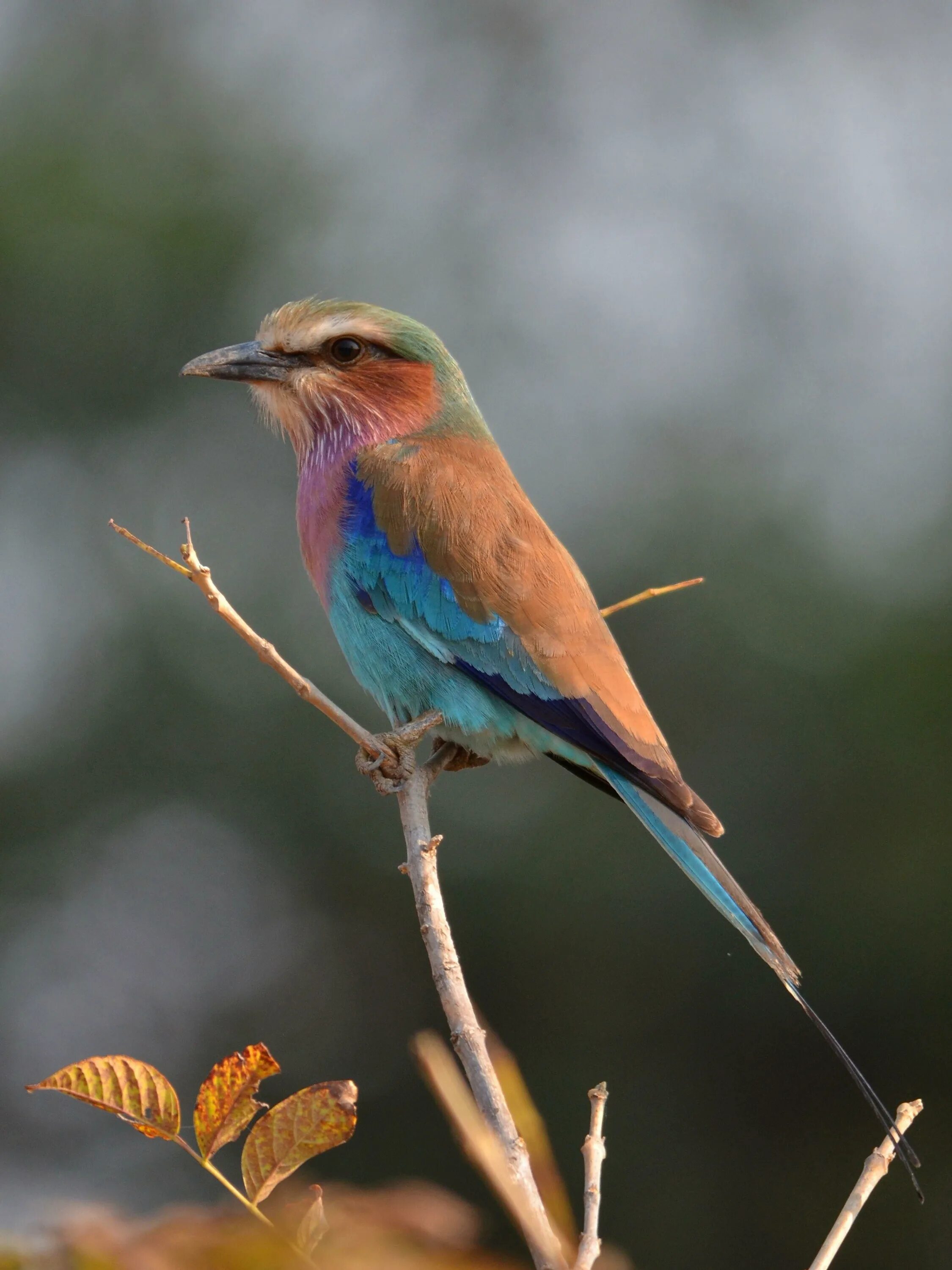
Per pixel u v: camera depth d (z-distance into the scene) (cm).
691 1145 1403
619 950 1443
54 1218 190
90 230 1750
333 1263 201
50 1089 319
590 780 716
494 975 1469
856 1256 1368
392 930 1606
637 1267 1380
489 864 1489
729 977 1420
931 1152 1363
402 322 786
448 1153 1557
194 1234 195
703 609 1573
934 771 1430
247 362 791
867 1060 1384
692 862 628
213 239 1773
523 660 687
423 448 757
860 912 1406
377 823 1605
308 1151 319
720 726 1525
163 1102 322
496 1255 204
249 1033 1706
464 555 706
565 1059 1434
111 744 1680
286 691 1647
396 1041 1611
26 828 1689
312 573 767
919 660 1468
